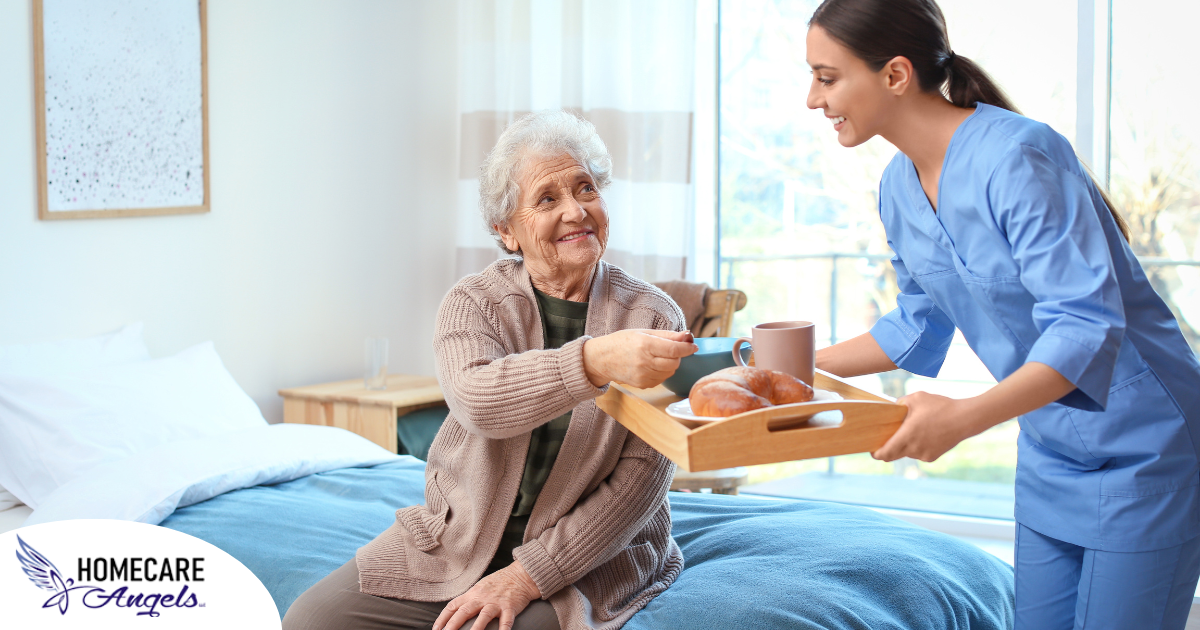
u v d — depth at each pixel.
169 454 2.22
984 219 1.27
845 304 4.02
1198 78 3.18
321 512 2.08
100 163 2.73
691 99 3.53
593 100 3.59
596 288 1.55
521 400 1.26
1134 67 3.24
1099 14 3.21
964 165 1.29
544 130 1.49
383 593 1.48
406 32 3.80
